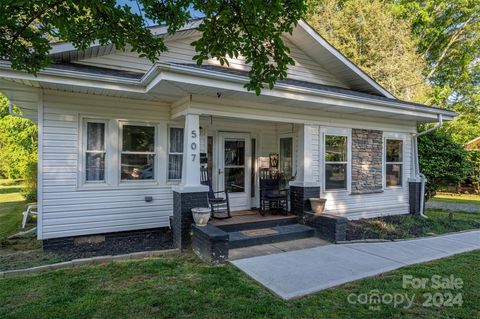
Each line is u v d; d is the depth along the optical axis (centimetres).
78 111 572
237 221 618
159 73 461
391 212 868
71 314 295
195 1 281
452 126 1786
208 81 487
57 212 556
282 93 566
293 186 700
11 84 508
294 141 750
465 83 1962
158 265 436
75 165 571
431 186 1017
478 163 1636
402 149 900
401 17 1911
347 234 641
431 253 512
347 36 1727
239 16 265
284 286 365
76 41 331
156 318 290
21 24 278
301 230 612
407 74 1691
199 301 325
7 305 314
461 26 1914
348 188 773
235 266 437
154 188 643
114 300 324
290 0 273
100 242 576
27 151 1688
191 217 533
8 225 762
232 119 702
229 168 760
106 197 599
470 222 816
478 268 433
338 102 641
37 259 468
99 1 282
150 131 646
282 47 286
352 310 310
